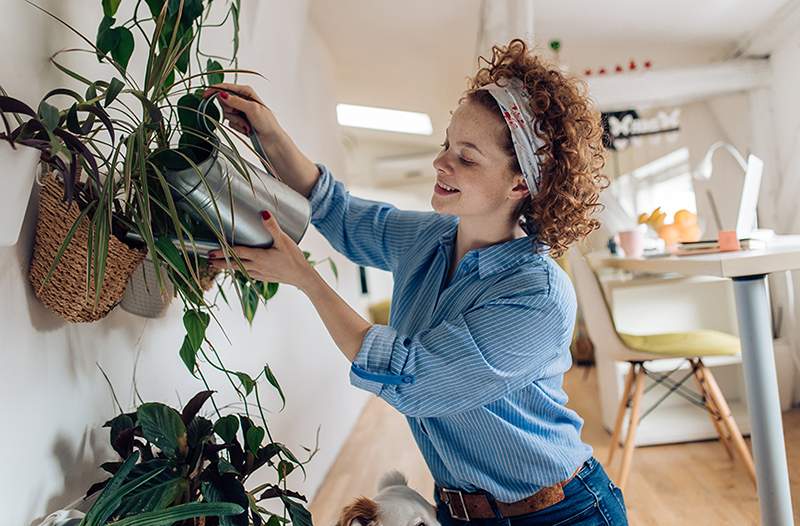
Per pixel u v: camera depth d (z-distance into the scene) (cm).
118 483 95
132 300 124
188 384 168
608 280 379
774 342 357
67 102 119
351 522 119
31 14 108
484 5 353
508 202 124
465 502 127
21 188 90
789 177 373
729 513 248
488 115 119
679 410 363
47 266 103
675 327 364
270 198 114
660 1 364
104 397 127
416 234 145
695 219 323
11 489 98
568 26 401
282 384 254
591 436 362
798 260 188
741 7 356
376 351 112
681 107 448
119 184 103
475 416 120
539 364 117
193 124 114
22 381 102
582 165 119
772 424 192
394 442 372
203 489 103
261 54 256
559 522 124
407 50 435
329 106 431
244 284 131
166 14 110
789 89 362
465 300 123
